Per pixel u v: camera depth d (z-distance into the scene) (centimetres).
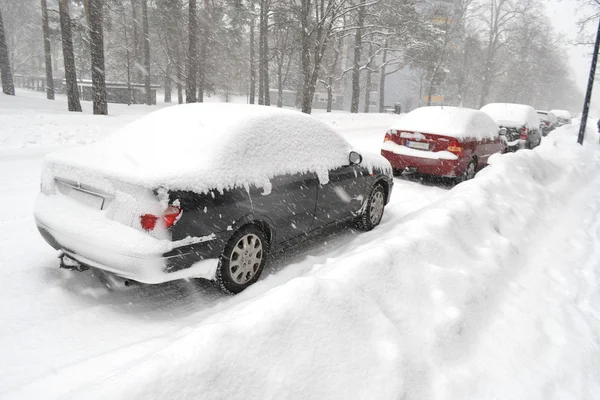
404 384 224
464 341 287
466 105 7450
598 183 961
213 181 313
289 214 386
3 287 333
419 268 325
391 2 2708
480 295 334
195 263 307
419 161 775
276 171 371
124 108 2508
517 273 414
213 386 182
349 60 4903
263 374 197
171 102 4081
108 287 351
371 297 273
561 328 326
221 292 349
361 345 234
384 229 536
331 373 213
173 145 340
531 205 622
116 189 295
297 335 219
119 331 289
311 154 422
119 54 3672
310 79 2416
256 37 4344
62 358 256
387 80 6141
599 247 526
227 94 4469
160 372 175
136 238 282
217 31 3184
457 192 552
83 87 3638
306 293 236
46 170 353
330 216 450
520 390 252
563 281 411
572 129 2302
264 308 221
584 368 280
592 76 1455
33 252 406
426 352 261
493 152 904
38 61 6356
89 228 298
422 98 5853
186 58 3170
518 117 1327
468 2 4353
